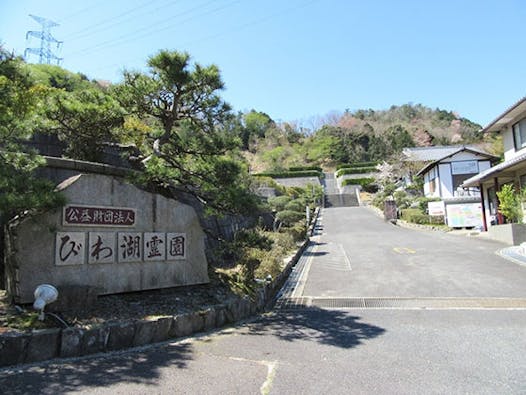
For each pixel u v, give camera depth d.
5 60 5.35
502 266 11.20
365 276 10.90
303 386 4.17
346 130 72.50
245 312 7.39
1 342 4.30
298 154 68.75
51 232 5.30
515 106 17.09
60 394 3.77
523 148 18.36
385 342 5.69
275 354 5.21
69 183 5.84
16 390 3.80
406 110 85.81
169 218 7.14
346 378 4.39
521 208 16.05
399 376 4.43
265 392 4.01
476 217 22.88
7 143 5.38
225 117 7.75
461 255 13.46
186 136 7.74
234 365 4.77
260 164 65.00
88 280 5.84
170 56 6.89
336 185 55.44
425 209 27.00
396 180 43.59
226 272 8.95
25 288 5.16
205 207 7.79
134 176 6.66
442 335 5.93
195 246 7.56
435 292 8.73
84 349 4.86
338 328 6.52
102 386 4.01
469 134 69.25
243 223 15.62
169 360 4.86
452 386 4.14
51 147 8.40
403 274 10.86
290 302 8.66
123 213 6.41
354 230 24.39
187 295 7.01
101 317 5.37
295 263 13.60
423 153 45.72
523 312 7.00
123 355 4.96
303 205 27.16
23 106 5.55
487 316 6.84
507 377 4.34
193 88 7.24
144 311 5.93
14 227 5.29
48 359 4.59
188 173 7.49
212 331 6.36
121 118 7.57
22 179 4.81
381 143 67.88
